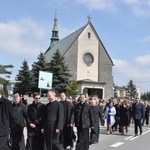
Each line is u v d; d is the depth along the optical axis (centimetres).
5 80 2342
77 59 5716
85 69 5778
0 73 2381
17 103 923
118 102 1820
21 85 4959
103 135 1562
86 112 949
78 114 950
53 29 8069
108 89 5941
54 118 839
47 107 855
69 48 5659
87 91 5781
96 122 1237
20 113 914
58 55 4803
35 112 870
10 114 652
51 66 4741
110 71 6019
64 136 1016
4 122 641
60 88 4572
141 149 1094
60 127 831
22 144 916
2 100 648
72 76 5278
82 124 937
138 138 1448
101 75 5919
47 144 836
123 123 1605
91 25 5912
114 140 1352
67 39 6391
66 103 1030
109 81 5981
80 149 934
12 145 902
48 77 2145
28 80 4894
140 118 1577
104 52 6000
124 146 1161
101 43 5988
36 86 4709
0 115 641
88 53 5856
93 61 5878
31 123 866
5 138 638
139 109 1579
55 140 838
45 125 844
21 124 912
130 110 1652
